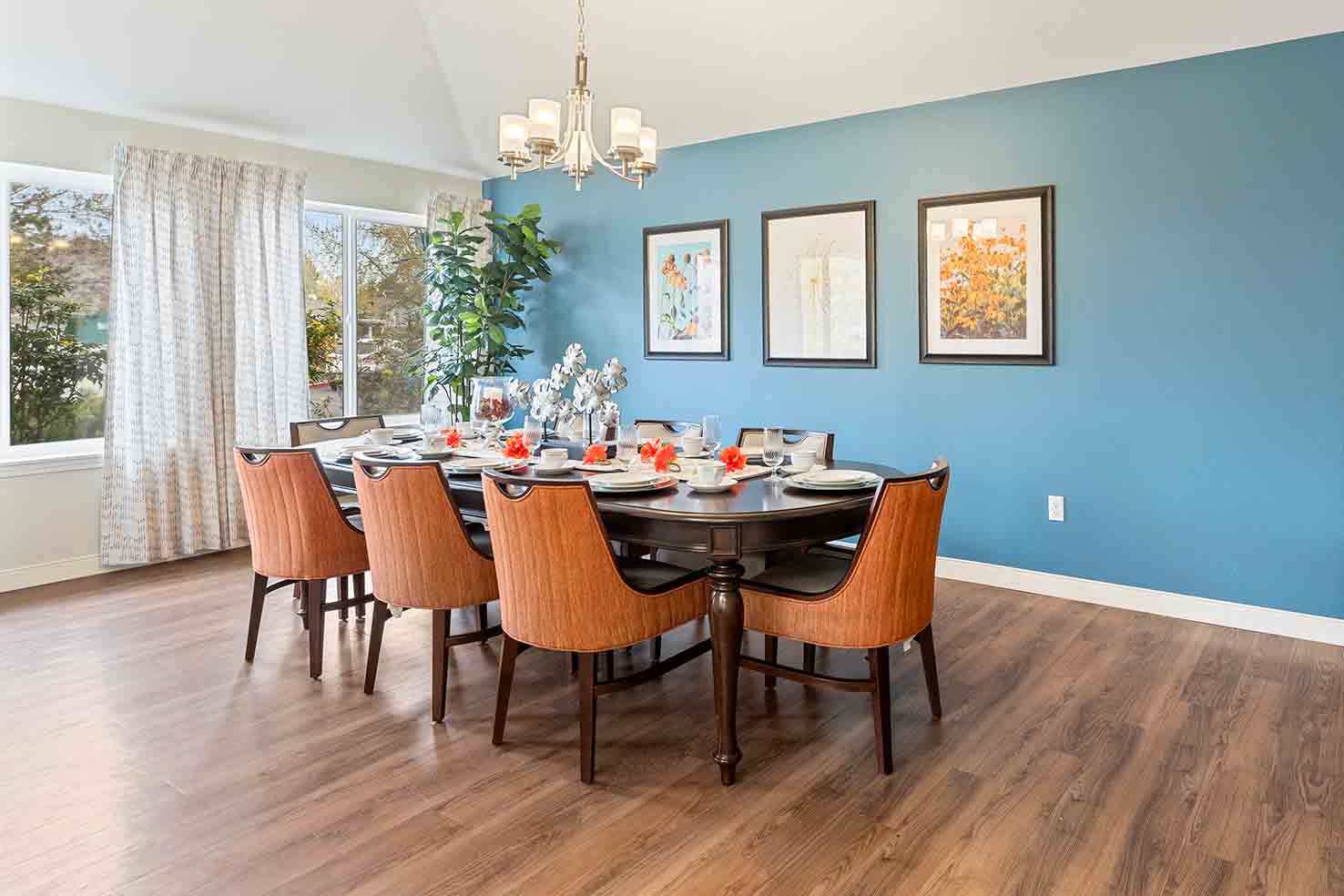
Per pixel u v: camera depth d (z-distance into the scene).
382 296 6.23
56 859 2.12
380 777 2.53
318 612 3.28
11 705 3.03
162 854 2.14
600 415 3.85
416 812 2.33
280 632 3.83
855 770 2.56
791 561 3.02
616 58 4.84
